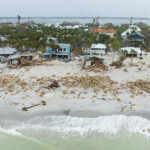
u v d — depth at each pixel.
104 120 24.59
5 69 46.25
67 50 58.50
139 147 20.53
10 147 20.31
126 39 88.50
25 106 27.77
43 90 33.22
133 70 46.44
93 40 72.62
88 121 24.44
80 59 55.84
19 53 62.81
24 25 179.50
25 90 33.03
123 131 22.86
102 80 38.31
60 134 22.39
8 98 30.05
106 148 20.39
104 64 50.75
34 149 20.20
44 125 23.75
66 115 25.75
